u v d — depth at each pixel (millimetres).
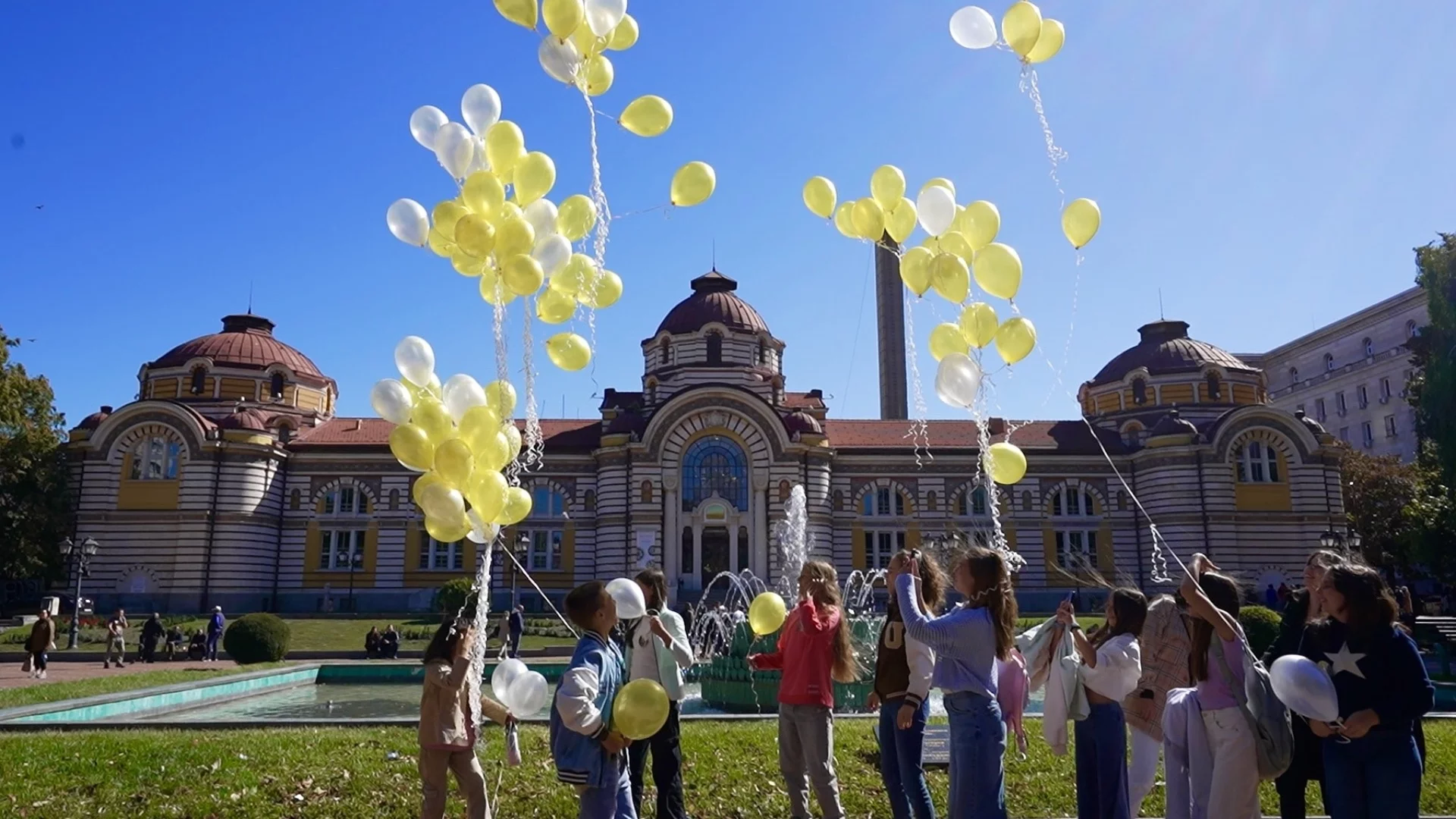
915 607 8281
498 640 38375
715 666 19344
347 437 57250
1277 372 106250
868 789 11094
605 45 10867
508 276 9961
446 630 8773
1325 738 7578
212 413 56250
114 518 51656
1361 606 7430
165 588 51000
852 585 54969
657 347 58531
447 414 9805
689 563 53031
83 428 54188
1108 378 61812
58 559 52000
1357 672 7348
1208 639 8188
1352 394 96062
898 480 56969
